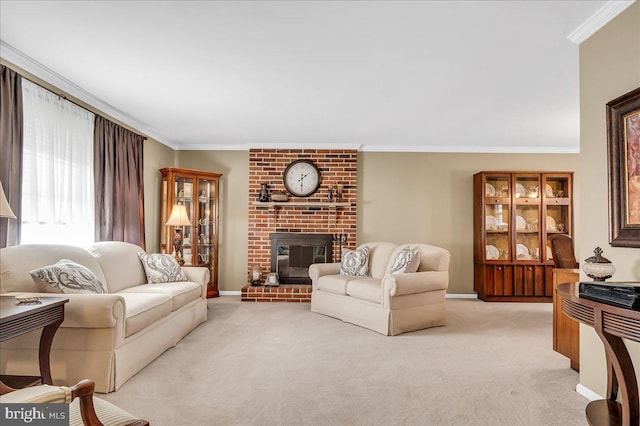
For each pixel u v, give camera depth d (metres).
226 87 3.54
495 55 2.84
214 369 2.78
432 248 4.35
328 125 4.86
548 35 2.53
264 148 5.93
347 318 4.25
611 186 2.19
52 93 3.25
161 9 2.25
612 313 1.52
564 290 1.92
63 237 3.41
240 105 4.06
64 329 2.40
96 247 3.54
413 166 6.07
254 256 5.89
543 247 5.66
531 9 2.22
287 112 4.30
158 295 3.15
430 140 5.68
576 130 5.04
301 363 2.93
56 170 3.32
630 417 1.63
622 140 2.12
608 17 2.23
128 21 2.39
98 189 3.86
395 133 5.27
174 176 5.38
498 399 2.33
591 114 2.41
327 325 4.12
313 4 2.18
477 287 5.89
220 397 2.32
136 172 4.64
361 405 2.23
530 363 2.98
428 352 3.23
